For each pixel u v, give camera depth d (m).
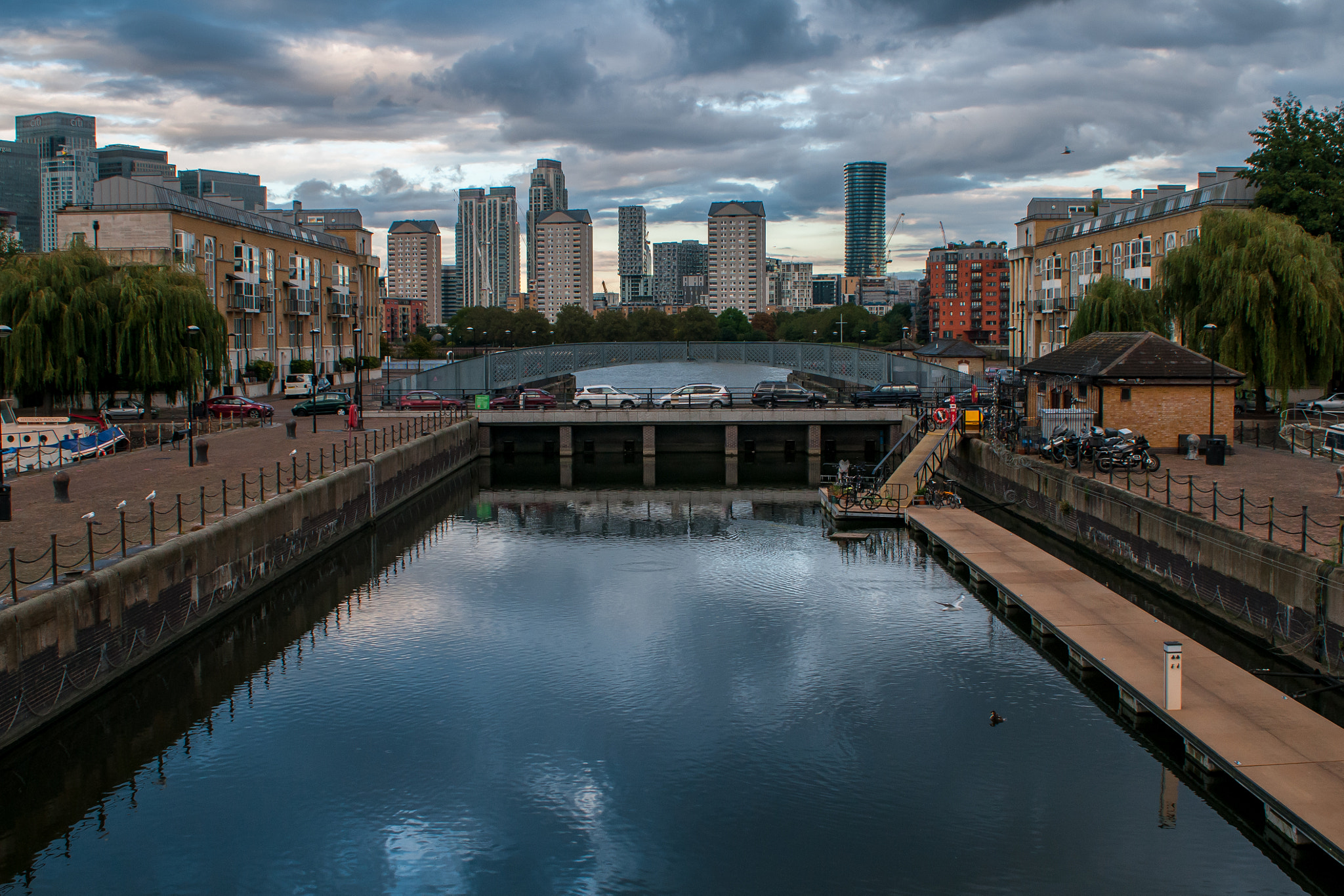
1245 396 62.66
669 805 19.69
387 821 19.20
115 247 74.50
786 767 21.16
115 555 24.95
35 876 17.44
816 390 108.62
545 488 58.94
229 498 33.81
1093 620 27.47
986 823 18.81
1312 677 22.83
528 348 85.69
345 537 40.75
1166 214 79.88
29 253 56.38
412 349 152.38
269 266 91.75
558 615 31.70
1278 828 17.23
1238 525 28.02
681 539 43.41
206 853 18.17
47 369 50.75
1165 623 28.30
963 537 39.09
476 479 62.34
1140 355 45.44
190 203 80.06
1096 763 21.08
